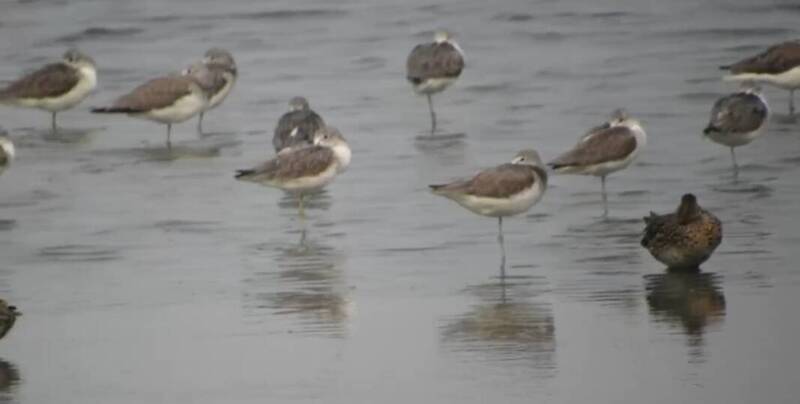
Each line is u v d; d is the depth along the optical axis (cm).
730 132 2267
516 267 1834
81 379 1476
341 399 1393
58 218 2128
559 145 2472
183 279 1823
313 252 1928
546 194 2191
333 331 1602
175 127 2722
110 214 2142
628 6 3625
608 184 2239
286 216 2114
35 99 2719
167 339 1594
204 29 3553
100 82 3106
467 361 1485
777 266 1788
